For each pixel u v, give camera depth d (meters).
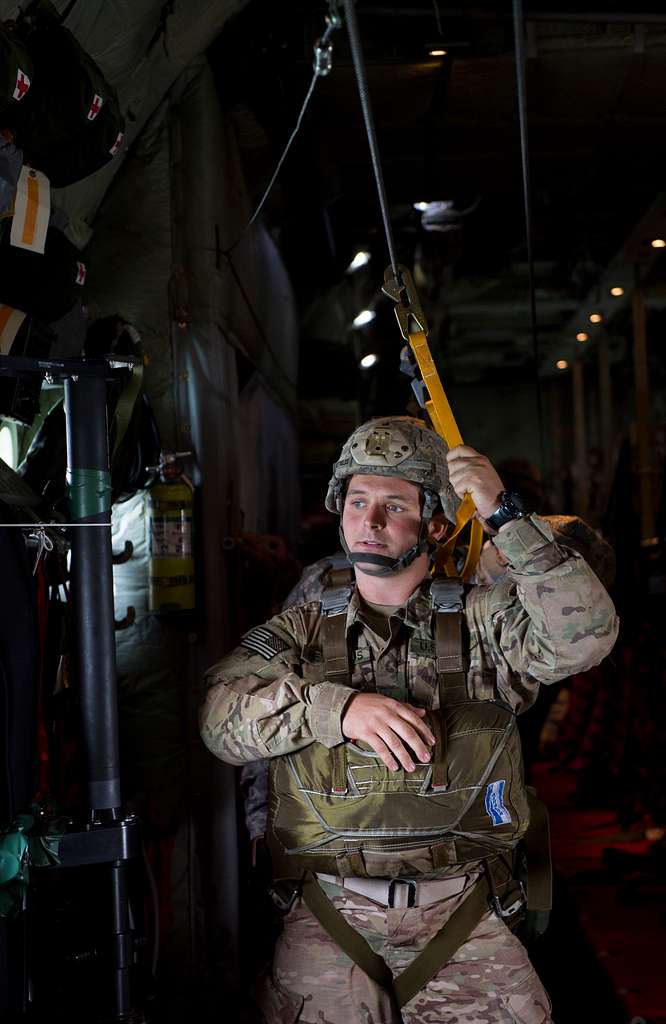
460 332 11.42
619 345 11.51
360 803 2.01
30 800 1.97
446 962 2.00
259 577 3.99
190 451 3.40
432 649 2.10
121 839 2.01
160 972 3.28
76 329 2.50
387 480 2.12
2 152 1.91
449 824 2.00
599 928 4.03
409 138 4.89
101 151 2.32
